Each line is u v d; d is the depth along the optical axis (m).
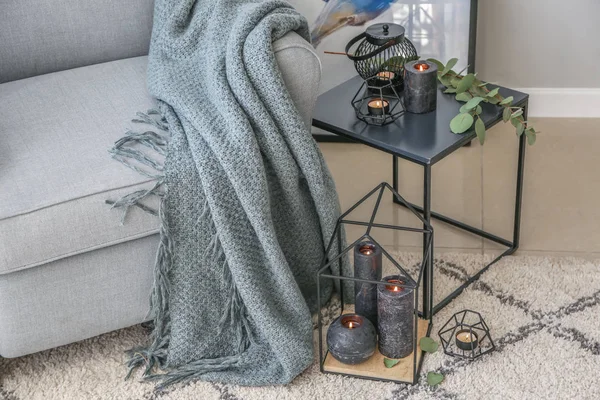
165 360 1.70
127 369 1.69
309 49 1.62
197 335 1.67
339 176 2.33
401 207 2.20
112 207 1.52
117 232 1.55
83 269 1.57
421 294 1.84
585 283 1.83
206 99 1.64
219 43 1.64
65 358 1.73
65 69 2.02
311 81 1.64
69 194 1.50
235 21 1.62
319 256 1.81
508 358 1.64
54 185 1.52
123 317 1.65
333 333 1.61
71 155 1.60
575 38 2.39
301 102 1.65
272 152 1.60
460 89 1.77
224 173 1.58
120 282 1.62
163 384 1.64
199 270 1.64
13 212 1.47
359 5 2.33
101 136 1.65
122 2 2.00
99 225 1.52
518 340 1.68
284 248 1.76
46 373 1.69
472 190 2.23
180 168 1.58
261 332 1.67
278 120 1.59
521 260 1.94
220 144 1.55
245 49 1.56
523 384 1.57
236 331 1.69
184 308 1.65
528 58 2.45
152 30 1.91
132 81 1.86
